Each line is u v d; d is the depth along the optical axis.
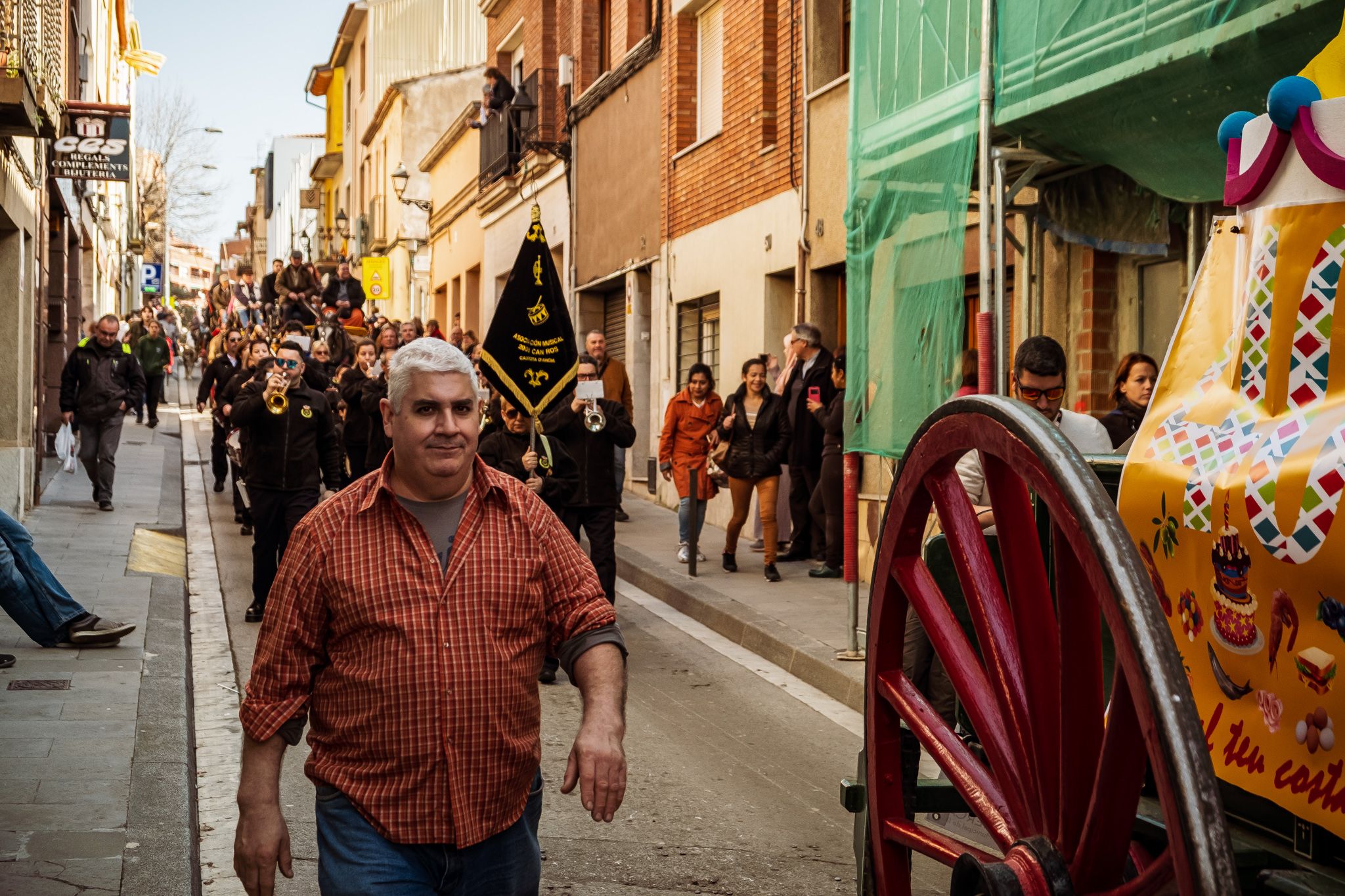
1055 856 2.21
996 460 2.33
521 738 3.03
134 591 10.62
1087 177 9.45
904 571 2.71
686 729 7.49
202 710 7.73
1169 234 8.87
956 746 2.63
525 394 9.33
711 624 10.66
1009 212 9.39
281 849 2.94
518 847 3.05
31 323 15.55
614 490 9.66
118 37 39.03
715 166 16.39
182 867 4.77
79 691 7.41
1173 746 1.80
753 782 6.43
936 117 8.38
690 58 17.48
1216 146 7.07
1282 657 2.20
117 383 15.74
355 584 2.95
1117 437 7.21
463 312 31.50
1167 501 2.49
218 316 44.56
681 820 5.83
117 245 42.38
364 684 2.93
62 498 16.59
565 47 22.50
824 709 8.02
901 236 8.66
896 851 2.86
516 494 3.11
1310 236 2.23
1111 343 9.63
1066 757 2.21
